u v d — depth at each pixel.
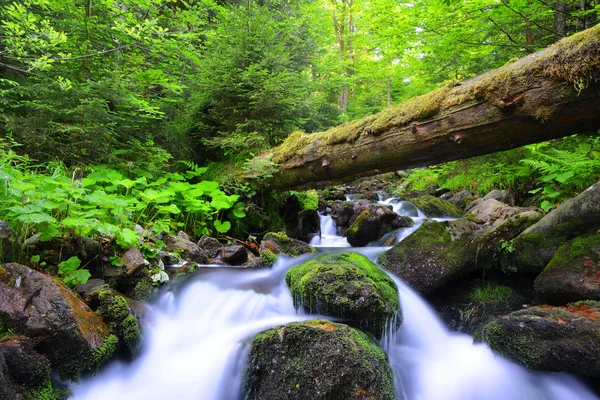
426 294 3.58
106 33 5.02
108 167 5.11
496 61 8.41
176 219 5.05
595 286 2.75
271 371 2.29
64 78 4.87
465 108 3.28
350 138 4.34
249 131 6.21
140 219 4.61
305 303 2.83
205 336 2.91
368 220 5.96
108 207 3.45
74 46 4.84
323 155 4.67
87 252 2.98
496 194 6.57
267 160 5.30
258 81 5.80
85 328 2.28
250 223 5.68
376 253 4.45
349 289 2.66
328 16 17.28
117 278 3.04
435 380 2.72
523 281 3.54
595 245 3.03
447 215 7.42
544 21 7.39
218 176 5.80
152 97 6.63
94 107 4.47
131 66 6.02
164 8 7.56
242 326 2.94
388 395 2.20
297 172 5.07
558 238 3.38
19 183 2.77
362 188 11.93
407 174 12.95
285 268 4.09
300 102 6.29
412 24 6.78
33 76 4.99
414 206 7.76
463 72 9.29
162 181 4.90
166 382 2.60
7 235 2.49
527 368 2.53
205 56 6.36
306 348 2.23
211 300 3.32
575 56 2.54
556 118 2.78
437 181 10.05
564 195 5.01
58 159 4.87
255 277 3.78
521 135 3.06
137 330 2.64
